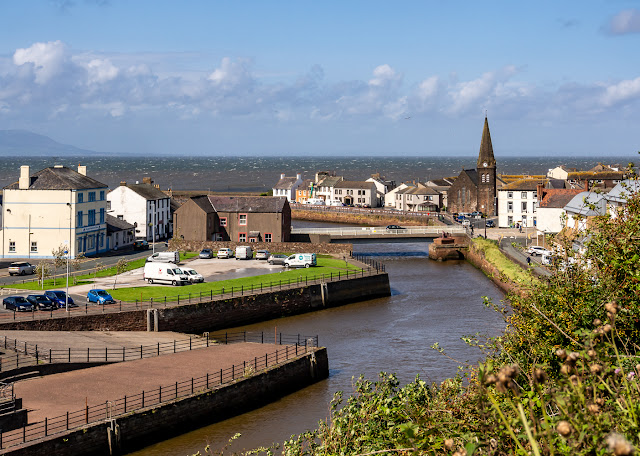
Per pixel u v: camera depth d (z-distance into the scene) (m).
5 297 67.00
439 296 85.75
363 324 70.44
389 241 126.56
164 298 70.06
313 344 61.31
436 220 164.62
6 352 47.78
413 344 60.59
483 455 10.74
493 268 97.00
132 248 115.50
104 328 61.16
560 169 175.12
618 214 21.44
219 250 105.25
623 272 19.39
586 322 18.62
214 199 121.44
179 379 43.94
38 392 40.50
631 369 12.80
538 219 121.12
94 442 34.47
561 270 22.48
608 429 9.02
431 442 12.93
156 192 135.88
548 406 12.88
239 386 43.53
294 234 124.00
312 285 79.12
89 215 102.88
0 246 97.94
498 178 192.25
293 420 41.84
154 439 37.53
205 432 39.56
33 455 31.72
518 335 21.80
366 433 17.77
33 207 97.50
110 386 42.00
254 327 70.44
